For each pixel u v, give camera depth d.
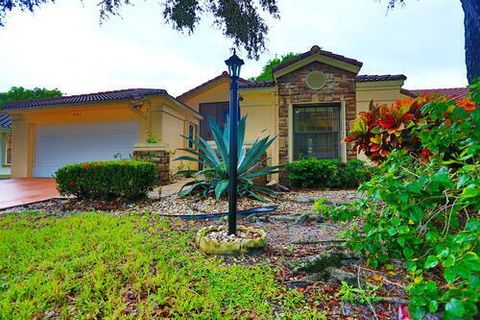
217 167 4.86
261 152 5.09
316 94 7.17
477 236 1.25
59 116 10.12
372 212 2.00
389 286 1.91
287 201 4.72
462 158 1.65
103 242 2.62
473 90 1.93
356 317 1.66
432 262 1.32
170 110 9.81
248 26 5.63
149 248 2.51
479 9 3.04
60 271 2.06
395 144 2.66
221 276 2.05
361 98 6.94
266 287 1.93
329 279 2.05
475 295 1.12
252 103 7.45
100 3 5.39
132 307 1.70
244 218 3.80
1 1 4.94
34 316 1.61
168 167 7.91
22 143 10.26
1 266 2.20
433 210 1.82
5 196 5.64
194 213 4.02
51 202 5.02
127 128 9.80
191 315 1.62
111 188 4.82
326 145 7.21
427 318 1.49
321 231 3.15
